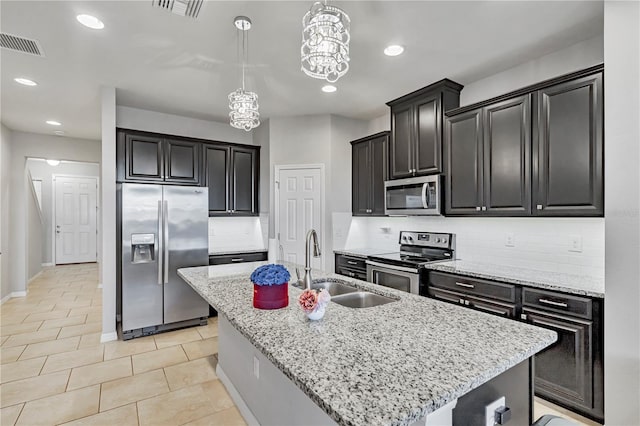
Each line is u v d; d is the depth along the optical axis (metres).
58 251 8.32
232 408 2.31
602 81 2.17
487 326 1.46
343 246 4.52
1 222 4.77
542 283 2.28
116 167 3.70
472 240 3.32
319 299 1.50
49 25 2.35
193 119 4.59
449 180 3.21
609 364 1.80
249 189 4.71
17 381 2.63
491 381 1.28
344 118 4.54
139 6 2.14
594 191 2.20
